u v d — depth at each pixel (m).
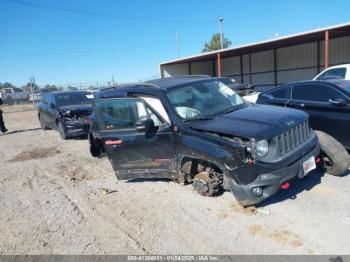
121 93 5.43
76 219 4.30
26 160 8.09
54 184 5.91
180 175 4.72
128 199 4.84
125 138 4.96
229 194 4.57
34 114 23.28
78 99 11.75
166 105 4.62
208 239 3.51
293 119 4.12
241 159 3.69
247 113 4.37
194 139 4.21
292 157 3.83
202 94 4.97
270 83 27.03
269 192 3.69
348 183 4.58
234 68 30.73
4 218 4.52
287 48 24.73
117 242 3.62
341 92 5.48
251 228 3.64
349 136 5.31
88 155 8.05
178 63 32.41
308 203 4.09
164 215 4.18
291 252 3.14
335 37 20.34
